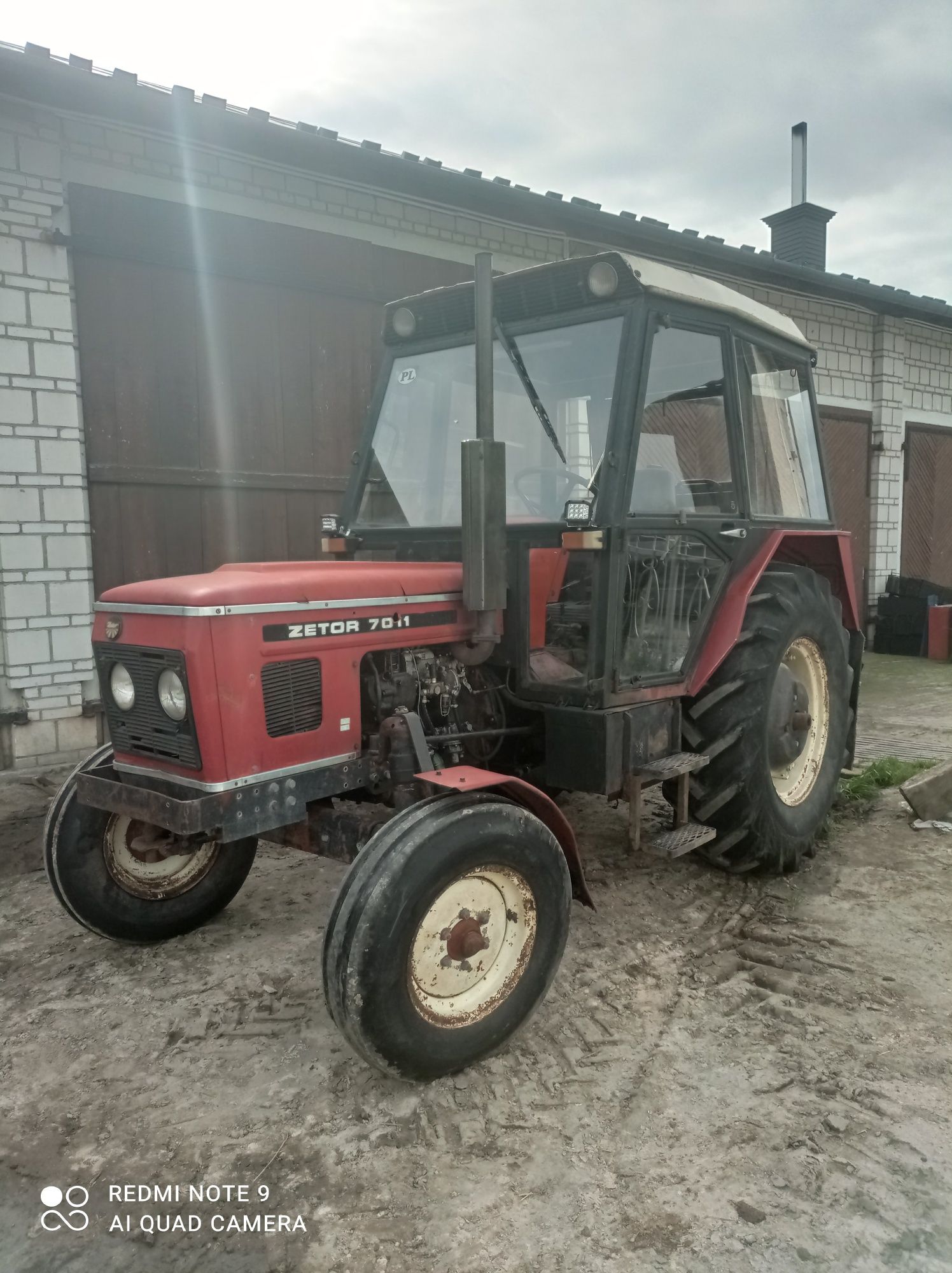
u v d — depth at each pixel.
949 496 11.70
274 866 3.83
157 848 2.82
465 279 6.89
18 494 5.00
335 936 2.12
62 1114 2.21
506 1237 1.80
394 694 2.70
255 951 3.05
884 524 10.59
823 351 9.85
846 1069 2.33
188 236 5.52
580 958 2.94
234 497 5.89
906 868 3.69
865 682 8.08
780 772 3.68
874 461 10.48
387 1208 1.89
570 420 3.03
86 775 2.57
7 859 3.88
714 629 3.32
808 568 3.92
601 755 2.87
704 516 3.23
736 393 3.33
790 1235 1.79
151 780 2.47
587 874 3.62
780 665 3.52
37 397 5.02
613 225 7.27
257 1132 2.14
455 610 2.85
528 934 2.45
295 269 5.97
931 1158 2.00
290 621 2.40
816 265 10.96
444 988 2.28
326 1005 2.17
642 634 3.03
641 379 2.86
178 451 5.62
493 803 2.38
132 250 5.31
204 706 2.25
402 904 2.12
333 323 6.21
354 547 3.45
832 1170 1.96
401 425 3.47
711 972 2.85
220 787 2.29
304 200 5.98
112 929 2.97
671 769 3.00
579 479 2.99
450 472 3.32
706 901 3.37
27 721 5.14
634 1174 1.97
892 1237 1.78
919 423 11.04
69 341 5.10
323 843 2.56
